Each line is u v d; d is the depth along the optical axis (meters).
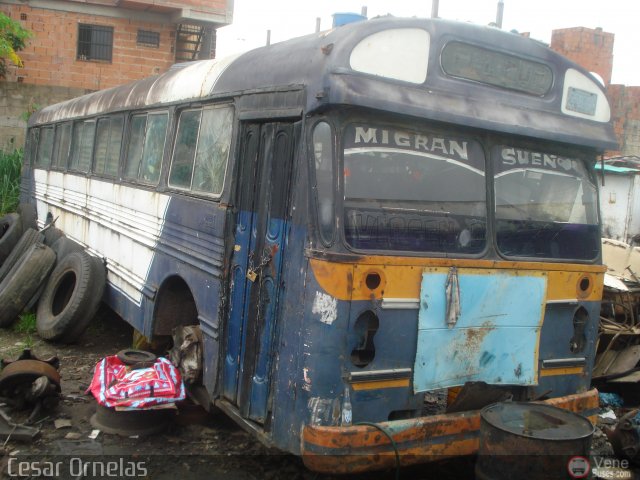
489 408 4.04
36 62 18.62
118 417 5.27
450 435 4.12
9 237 10.91
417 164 4.18
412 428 3.97
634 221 10.94
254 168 4.62
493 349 4.35
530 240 4.61
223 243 4.86
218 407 4.84
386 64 3.97
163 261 6.05
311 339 3.87
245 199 4.72
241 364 4.61
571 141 4.65
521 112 4.46
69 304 7.43
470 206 4.36
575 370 4.79
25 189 13.23
